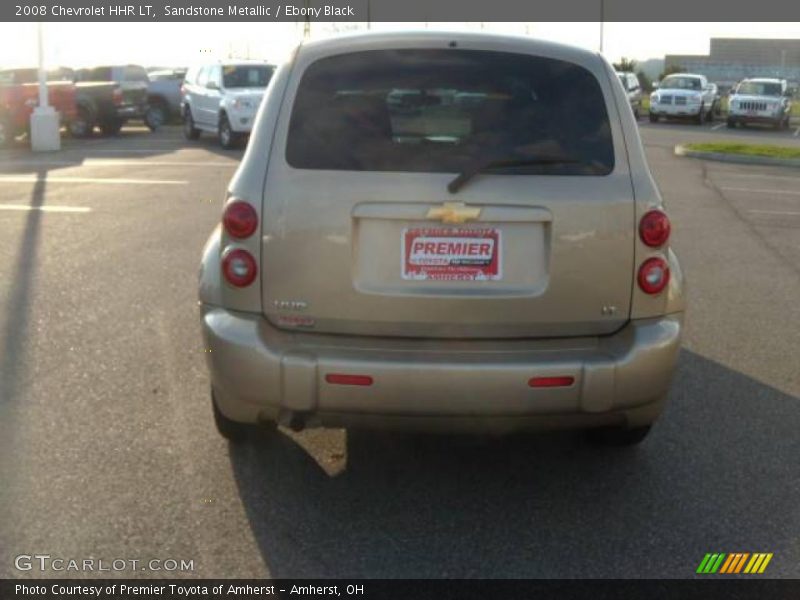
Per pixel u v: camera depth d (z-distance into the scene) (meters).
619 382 3.86
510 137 3.90
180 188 14.20
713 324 7.23
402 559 3.72
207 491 4.24
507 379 3.76
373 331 3.86
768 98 34.38
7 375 5.65
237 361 3.85
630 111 4.05
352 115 3.93
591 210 3.85
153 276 8.23
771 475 4.54
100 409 5.15
